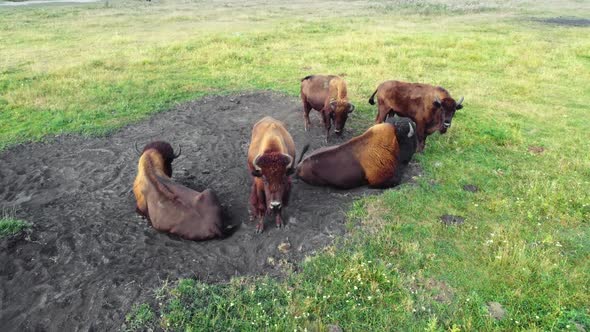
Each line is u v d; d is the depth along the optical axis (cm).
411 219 627
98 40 1992
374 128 704
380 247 562
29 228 621
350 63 1543
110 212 675
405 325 452
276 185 540
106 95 1206
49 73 1388
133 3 3716
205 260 556
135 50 1717
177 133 987
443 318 460
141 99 1191
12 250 582
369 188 720
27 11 3080
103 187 757
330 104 877
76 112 1098
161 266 546
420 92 843
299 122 1038
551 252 551
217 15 2916
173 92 1245
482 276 512
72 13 2994
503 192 697
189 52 1692
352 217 629
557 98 1170
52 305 496
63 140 958
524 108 1088
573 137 912
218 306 472
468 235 588
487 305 475
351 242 575
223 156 868
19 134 977
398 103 877
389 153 704
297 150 885
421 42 1833
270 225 625
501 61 1512
